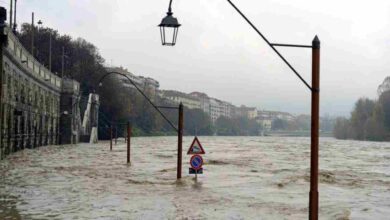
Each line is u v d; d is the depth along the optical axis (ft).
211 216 52.29
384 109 524.52
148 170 111.24
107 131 443.32
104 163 135.03
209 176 99.25
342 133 641.81
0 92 134.72
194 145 87.15
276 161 163.22
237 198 67.31
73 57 464.24
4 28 133.18
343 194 76.48
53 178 91.45
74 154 182.19
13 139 171.01
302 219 51.60
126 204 59.62
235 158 178.91
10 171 106.11
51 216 50.80
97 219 49.24
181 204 60.34
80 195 67.41
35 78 217.15
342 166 147.54
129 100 557.74
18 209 55.16
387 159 189.67
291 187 82.58
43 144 246.68
